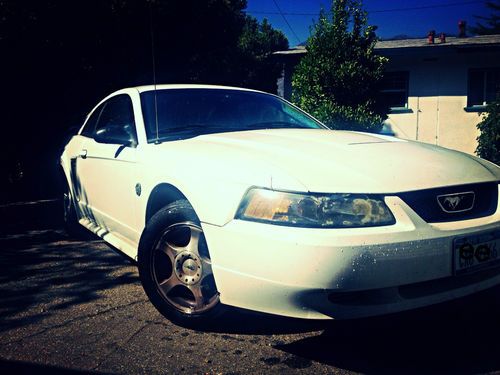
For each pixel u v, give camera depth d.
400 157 2.57
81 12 7.52
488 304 2.99
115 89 8.64
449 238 2.22
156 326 2.75
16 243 4.79
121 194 3.30
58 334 2.67
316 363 2.32
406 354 2.39
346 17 10.02
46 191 8.47
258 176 2.32
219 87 3.93
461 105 13.45
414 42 15.45
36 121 8.17
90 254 4.33
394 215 2.18
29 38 7.21
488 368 2.24
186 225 2.66
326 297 2.11
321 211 2.14
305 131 3.29
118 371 2.27
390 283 2.12
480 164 2.74
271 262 2.15
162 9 8.34
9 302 3.17
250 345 2.51
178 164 2.71
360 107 9.63
